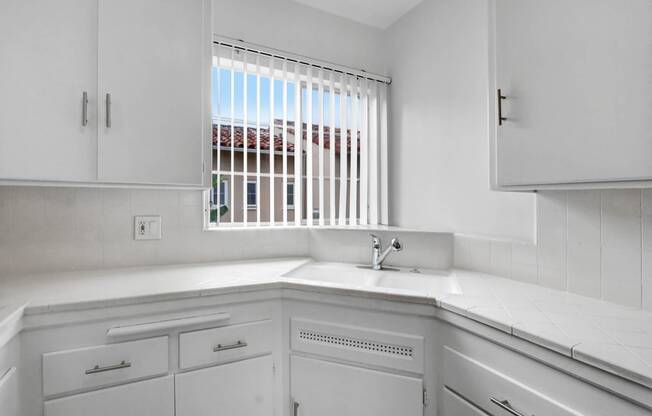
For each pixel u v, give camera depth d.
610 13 0.89
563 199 1.28
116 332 1.12
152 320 1.19
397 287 1.63
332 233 1.95
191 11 1.44
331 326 1.33
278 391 1.41
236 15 1.90
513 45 1.17
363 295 1.25
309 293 1.35
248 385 1.34
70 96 1.20
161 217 1.71
